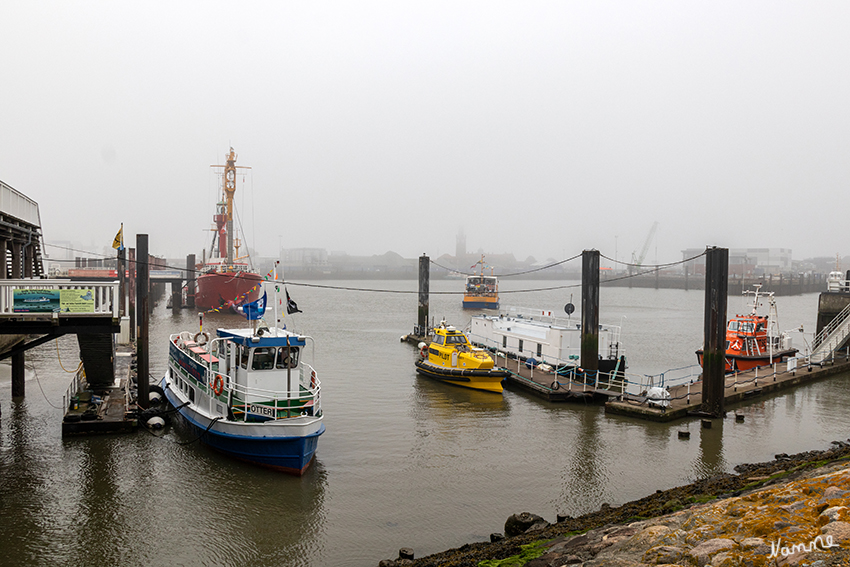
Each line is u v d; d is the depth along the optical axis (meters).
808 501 8.62
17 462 19.52
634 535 9.58
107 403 25.20
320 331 60.91
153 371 34.31
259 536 14.92
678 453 21.64
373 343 51.31
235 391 20.62
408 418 26.17
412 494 17.70
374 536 15.03
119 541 14.48
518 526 14.60
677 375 38.25
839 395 31.59
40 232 29.44
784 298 152.88
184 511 16.22
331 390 31.83
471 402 29.27
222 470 19.17
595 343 31.02
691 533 8.80
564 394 29.19
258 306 21.27
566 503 17.17
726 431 24.53
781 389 32.94
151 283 82.62
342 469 19.69
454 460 20.77
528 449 22.06
